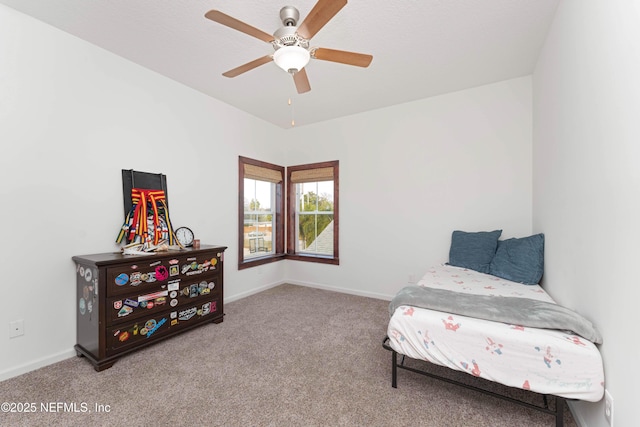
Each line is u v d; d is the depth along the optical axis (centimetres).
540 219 258
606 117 126
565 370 130
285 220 475
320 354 228
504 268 261
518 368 139
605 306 127
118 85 256
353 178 407
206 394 176
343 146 416
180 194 309
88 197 236
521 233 300
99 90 243
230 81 306
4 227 193
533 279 238
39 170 209
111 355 208
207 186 340
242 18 203
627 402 108
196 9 195
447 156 340
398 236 372
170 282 249
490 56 257
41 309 209
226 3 188
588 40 145
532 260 243
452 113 336
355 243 405
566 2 177
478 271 288
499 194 311
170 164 300
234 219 376
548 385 133
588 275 147
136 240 261
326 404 167
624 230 111
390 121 378
